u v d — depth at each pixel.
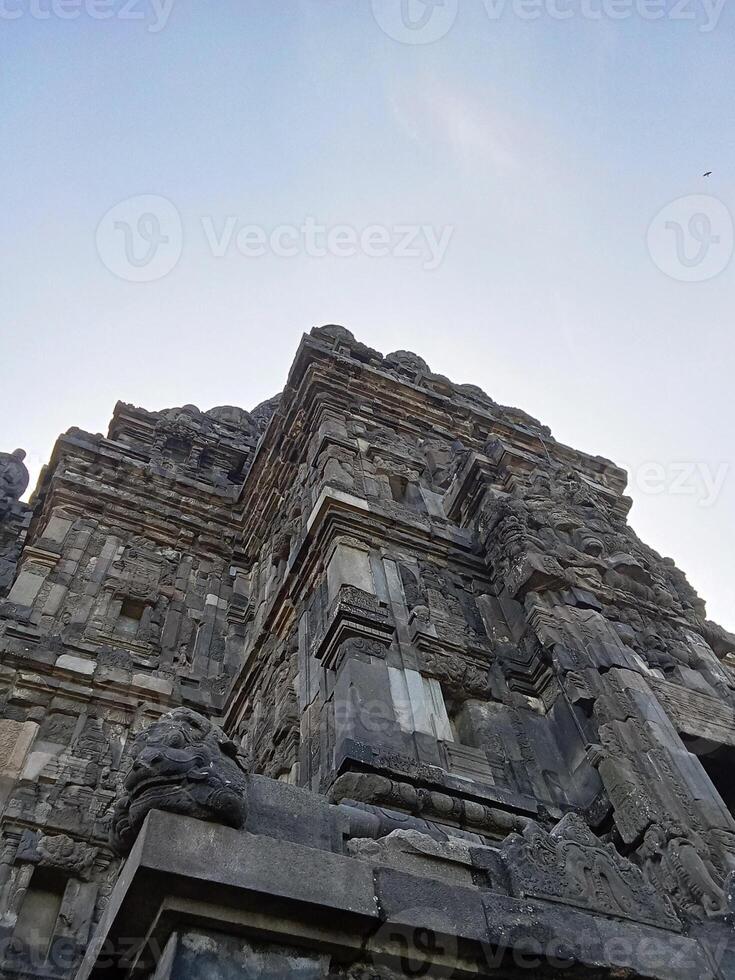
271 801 7.66
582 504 18.53
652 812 10.19
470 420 25.30
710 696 14.15
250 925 6.36
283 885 6.50
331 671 12.70
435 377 28.06
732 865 9.41
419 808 9.95
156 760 6.93
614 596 15.68
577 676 12.89
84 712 16.97
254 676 17.47
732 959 8.16
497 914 7.43
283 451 23.14
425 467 20.98
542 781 11.83
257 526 24.28
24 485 25.28
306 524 18.55
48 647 17.98
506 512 16.94
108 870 13.98
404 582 15.14
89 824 14.46
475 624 15.05
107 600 20.72
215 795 6.80
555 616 14.34
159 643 20.31
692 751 12.80
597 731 12.09
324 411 21.83
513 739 12.52
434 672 12.91
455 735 12.73
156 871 6.07
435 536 16.91
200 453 29.25
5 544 22.94
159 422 29.56
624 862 9.14
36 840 13.82
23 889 12.98
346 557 15.04
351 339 27.23
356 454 19.83
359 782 9.90
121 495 24.02
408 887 7.15
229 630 21.67
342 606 13.17
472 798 10.54
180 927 6.24
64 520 22.39
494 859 8.38
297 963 6.45
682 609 17.50
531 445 25.75
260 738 15.52
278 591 17.02
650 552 20.34
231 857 6.49
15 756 15.28
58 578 20.44
